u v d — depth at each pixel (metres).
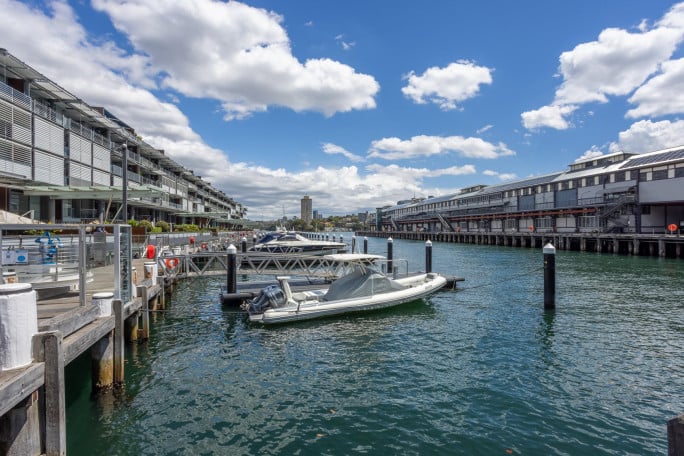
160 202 46.00
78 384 8.05
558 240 51.78
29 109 24.59
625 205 45.25
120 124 44.41
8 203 23.08
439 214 91.50
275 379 8.52
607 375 8.62
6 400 3.88
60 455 4.73
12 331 4.33
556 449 5.87
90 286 10.91
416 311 14.70
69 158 29.44
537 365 9.23
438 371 8.90
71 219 29.62
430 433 6.34
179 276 18.09
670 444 2.69
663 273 25.73
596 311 14.67
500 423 6.62
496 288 19.86
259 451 5.89
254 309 13.09
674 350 10.27
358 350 10.39
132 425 6.57
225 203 112.94
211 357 9.89
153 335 11.78
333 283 14.68
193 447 5.98
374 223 161.88
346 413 7.02
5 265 8.75
